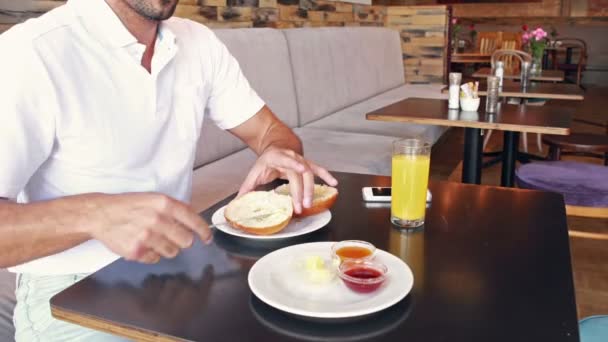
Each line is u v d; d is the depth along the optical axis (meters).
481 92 3.60
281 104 3.11
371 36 4.67
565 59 10.09
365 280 0.77
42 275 1.07
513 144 3.08
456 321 0.72
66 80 0.97
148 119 1.09
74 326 1.00
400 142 1.06
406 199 1.04
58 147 1.00
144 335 0.71
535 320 0.72
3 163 0.89
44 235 0.79
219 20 3.13
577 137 3.24
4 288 1.35
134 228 0.78
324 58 3.75
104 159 1.04
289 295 0.78
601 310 2.11
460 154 4.62
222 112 1.41
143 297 0.79
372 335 0.69
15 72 0.91
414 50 5.65
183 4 2.82
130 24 1.05
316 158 2.49
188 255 0.93
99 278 0.84
